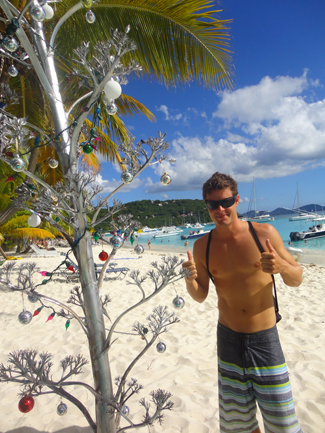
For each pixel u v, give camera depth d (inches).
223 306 61.4
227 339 58.8
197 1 153.3
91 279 53.0
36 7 43.2
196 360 120.0
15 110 237.3
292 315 179.9
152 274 53.2
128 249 1056.2
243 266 58.0
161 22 166.2
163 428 79.9
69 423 83.0
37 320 176.7
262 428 81.7
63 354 129.5
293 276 54.3
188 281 60.4
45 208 48.0
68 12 49.6
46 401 94.6
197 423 80.7
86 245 52.4
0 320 178.2
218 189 57.7
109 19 168.7
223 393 58.4
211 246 63.2
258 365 54.3
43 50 51.6
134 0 156.7
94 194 52.2
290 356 119.6
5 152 43.8
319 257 666.2
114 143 274.8
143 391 98.3
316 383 99.4
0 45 43.9
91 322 52.7
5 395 98.7
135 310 199.2
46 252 695.1
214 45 170.2
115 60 42.0
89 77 45.7
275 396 52.2
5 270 52.6
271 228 58.7
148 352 129.7
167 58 178.5
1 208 394.3
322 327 154.4
